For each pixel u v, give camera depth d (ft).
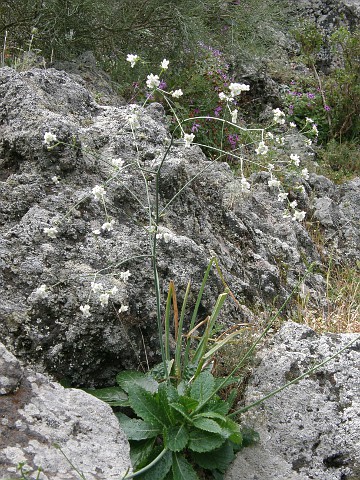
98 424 3.23
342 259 6.83
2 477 2.77
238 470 3.58
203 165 5.81
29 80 5.23
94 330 3.71
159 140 5.15
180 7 8.52
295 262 5.98
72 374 3.70
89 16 8.14
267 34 10.60
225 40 9.87
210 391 3.59
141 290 4.02
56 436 3.05
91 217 4.25
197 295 4.28
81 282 3.81
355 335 4.24
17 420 3.05
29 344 3.62
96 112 5.44
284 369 3.99
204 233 5.00
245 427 3.75
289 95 10.37
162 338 3.96
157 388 3.63
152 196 4.71
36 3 7.83
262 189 6.79
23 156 4.46
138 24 8.54
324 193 7.73
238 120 9.06
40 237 3.93
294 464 3.64
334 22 13.01
